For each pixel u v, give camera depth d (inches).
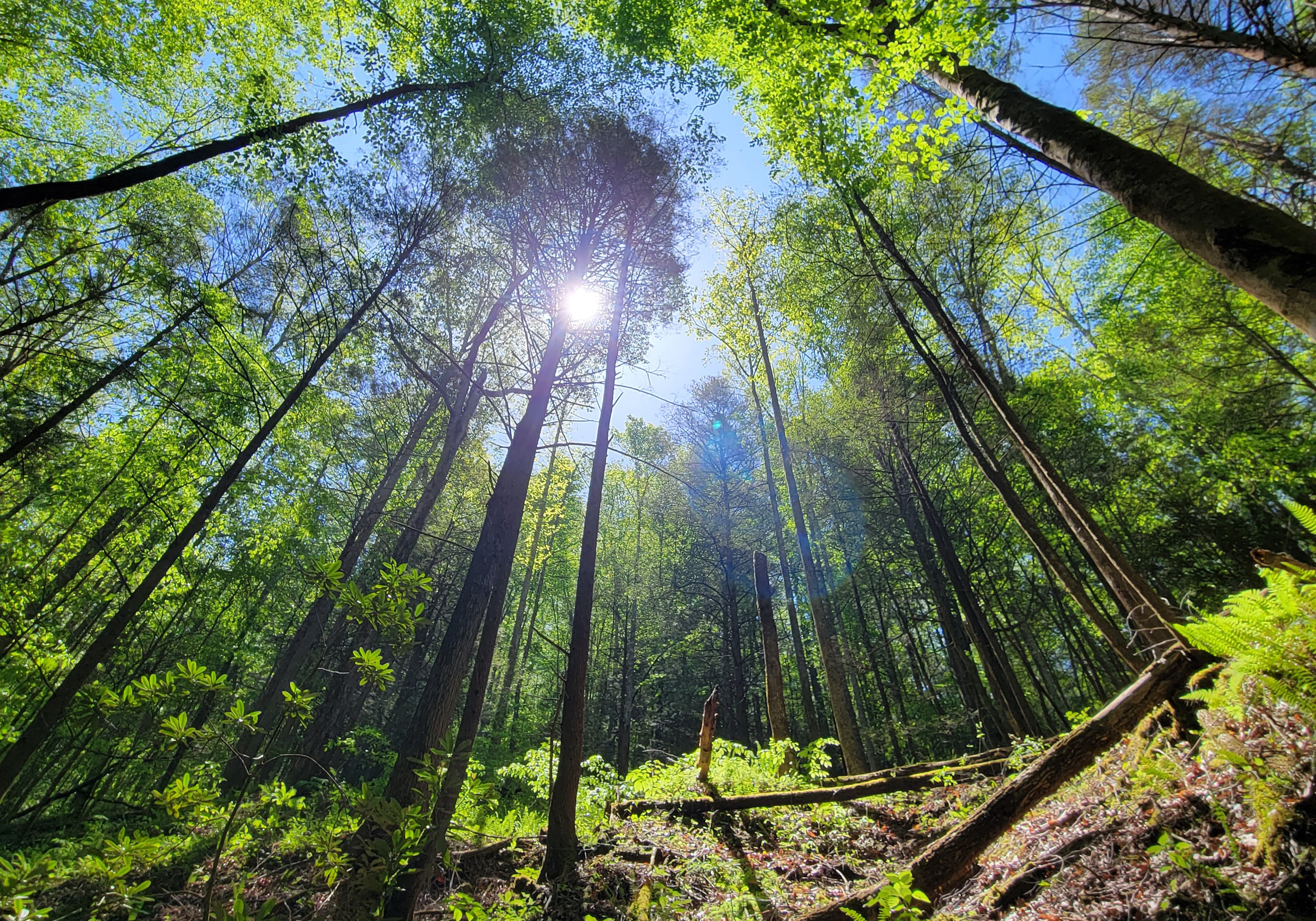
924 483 563.8
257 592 601.6
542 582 923.4
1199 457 488.7
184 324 377.7
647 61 363.3
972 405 449.4
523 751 708.0
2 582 273.0
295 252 345.7
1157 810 106.1
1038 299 511.2
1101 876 103.0
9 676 240.8
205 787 94.3
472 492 676.7
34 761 333.1
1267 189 283.4
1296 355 406.9
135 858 70.5
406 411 554.9
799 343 566.6
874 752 634.8
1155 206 104.7
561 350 288.2
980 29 165.9
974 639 447.5
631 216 298.5
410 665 744.3
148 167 237.9
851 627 844.0
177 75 374.3
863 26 172.9
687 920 155.9
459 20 335.9
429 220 347.6
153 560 470.6
